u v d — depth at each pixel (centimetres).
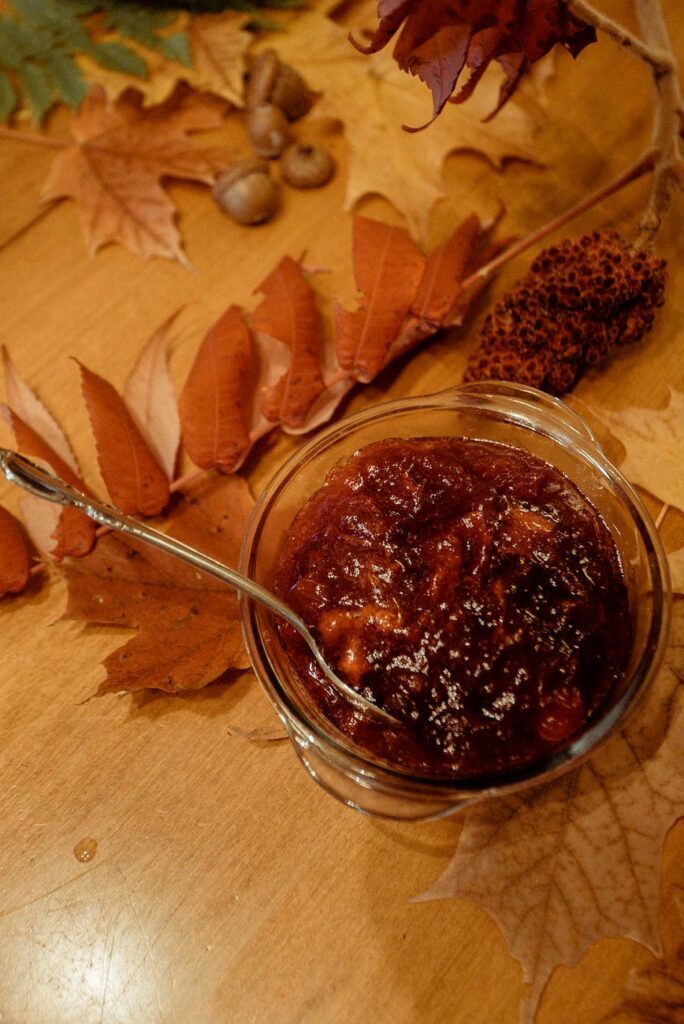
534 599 40
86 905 43
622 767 43
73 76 54
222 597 45
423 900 42
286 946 42
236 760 45
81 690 46
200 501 47
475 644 40
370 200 53
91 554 46
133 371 49
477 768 40
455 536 41
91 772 45
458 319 49
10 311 52
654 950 41
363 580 41
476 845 43
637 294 46
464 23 41
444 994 42
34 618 47
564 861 42
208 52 54
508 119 53
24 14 55
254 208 52
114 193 53
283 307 48
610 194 49
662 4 54
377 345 47
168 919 43
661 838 42
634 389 48
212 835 44
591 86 54
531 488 42
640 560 42
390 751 40
